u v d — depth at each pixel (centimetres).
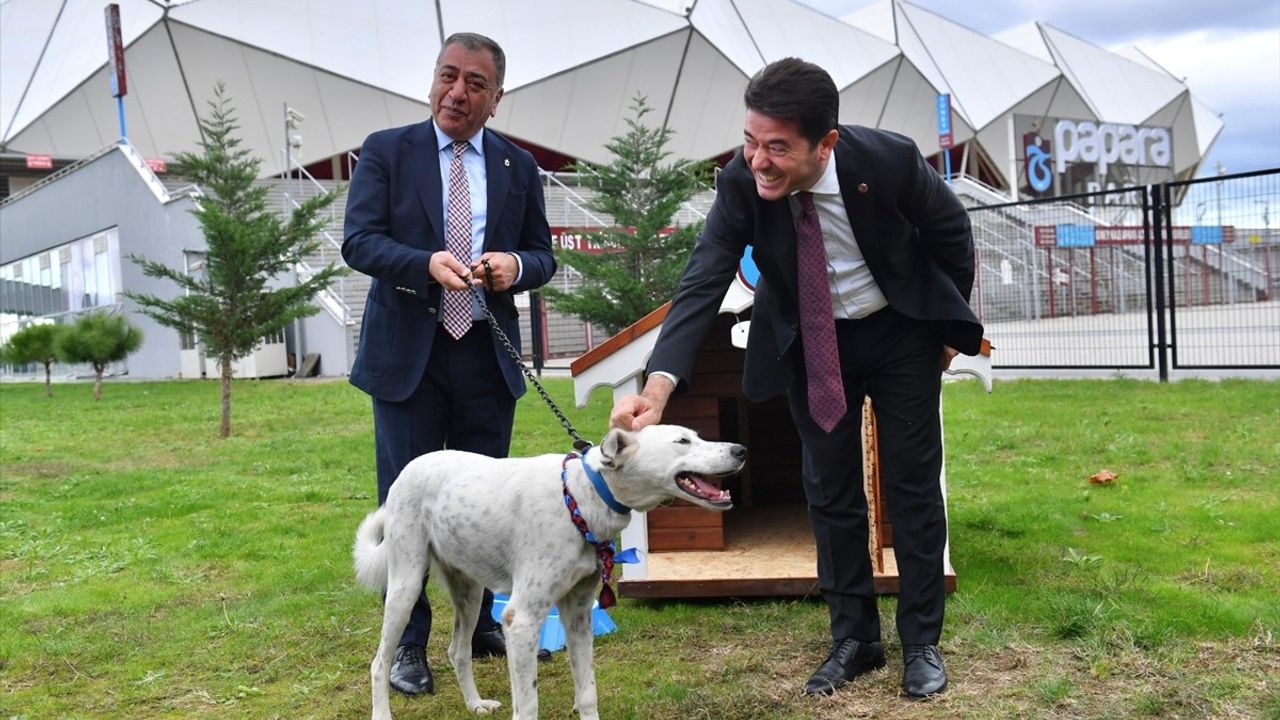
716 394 543
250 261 1307
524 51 3878
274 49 3638
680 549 559
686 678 410
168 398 1797
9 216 3353
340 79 3703
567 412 1244
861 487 401
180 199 2423
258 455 1094
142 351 2673
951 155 4944
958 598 480
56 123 3741
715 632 466
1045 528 607
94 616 531
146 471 1005
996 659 405
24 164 3606
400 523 367
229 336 1289
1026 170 3869
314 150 3775
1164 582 487
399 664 416
